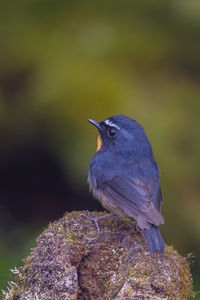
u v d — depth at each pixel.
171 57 14.09
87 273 7.86
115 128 9.78
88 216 8.56
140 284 7.34
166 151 12.86
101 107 13.27
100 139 10.22
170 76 13.95
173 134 13.02
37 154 15.26
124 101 13.24
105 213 8.77
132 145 9.58
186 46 14.06
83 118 13.36
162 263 7.66
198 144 13.00
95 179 9.68
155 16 14.16
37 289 7.52
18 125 14.20
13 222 15.12
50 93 13.50
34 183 16.03
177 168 12.91
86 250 7.93
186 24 13.90
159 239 7.96
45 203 15.60
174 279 7.50
